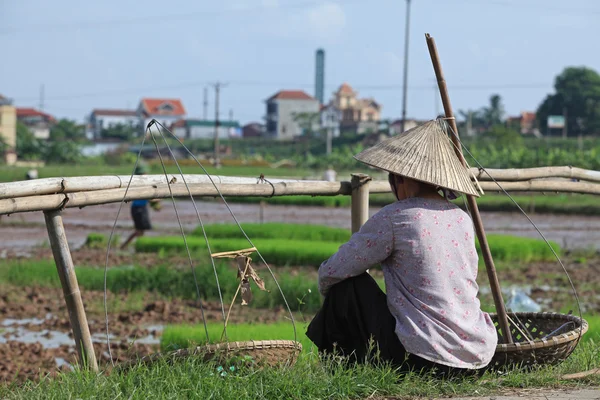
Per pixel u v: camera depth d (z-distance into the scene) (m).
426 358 13.01
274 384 12.76
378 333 13.52
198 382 12.48
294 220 85.00
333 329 14.20
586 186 21.83
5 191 13.50
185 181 15.22
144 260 49.91
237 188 16.50
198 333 24.78
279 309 36.06
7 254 53.16
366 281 13.90
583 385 13.79
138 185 15.22
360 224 18.17
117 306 35.56
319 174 185.38
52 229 14.41
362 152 14.16
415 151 13.77
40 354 26.73
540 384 13.78
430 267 13.20
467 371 13.32
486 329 13.48
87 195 14.46
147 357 13.61
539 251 55.75
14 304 36.06
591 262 55.38
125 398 12.09
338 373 13.15
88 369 13.96
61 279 14.59
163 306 35.41
